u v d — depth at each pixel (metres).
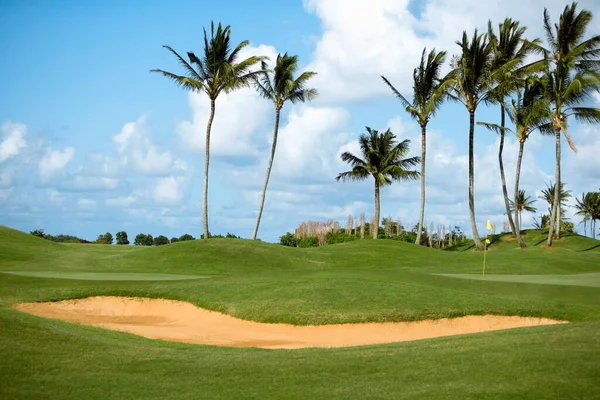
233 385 11.32
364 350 14.08
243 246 45.84
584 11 51.47
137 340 16.31
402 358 12.61
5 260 39.00
